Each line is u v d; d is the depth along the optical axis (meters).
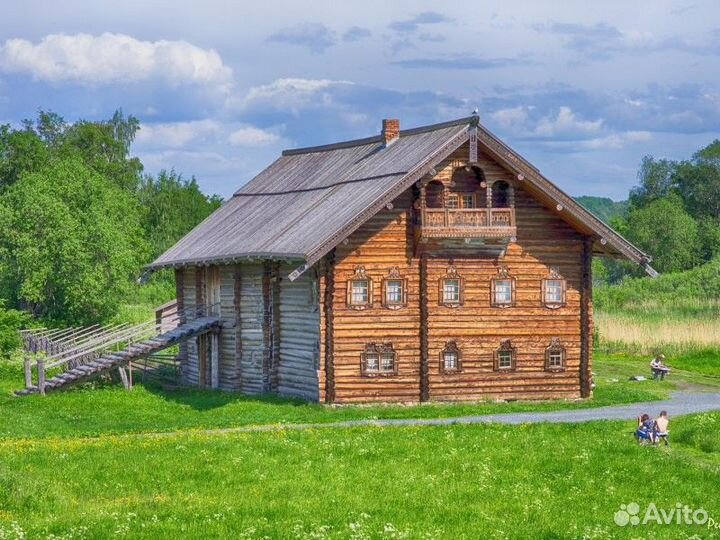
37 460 35.03
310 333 52.59
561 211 53.31
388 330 51.62
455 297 52.69
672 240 147.75
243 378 58.03
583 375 54.25
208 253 59.50
